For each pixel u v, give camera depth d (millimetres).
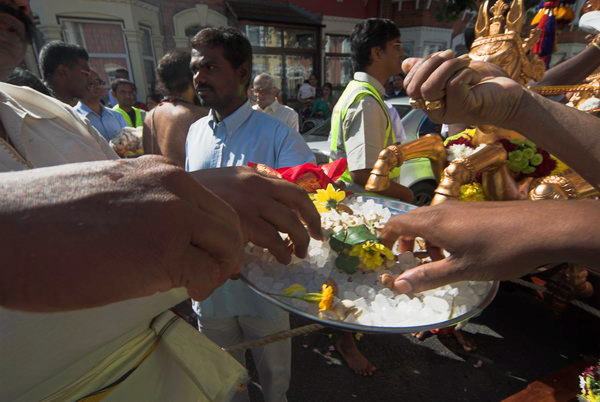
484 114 523
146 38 7156
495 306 2408
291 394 1881
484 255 448
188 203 283
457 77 504
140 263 256
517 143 1110
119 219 245
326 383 1942
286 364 1490
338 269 703
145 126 2324
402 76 7059
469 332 2211
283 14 8609
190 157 1608
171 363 618
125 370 541
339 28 9742
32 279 225
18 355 429
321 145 3918
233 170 600
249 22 8203
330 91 8586
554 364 1964
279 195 595
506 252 431
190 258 299
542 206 435
